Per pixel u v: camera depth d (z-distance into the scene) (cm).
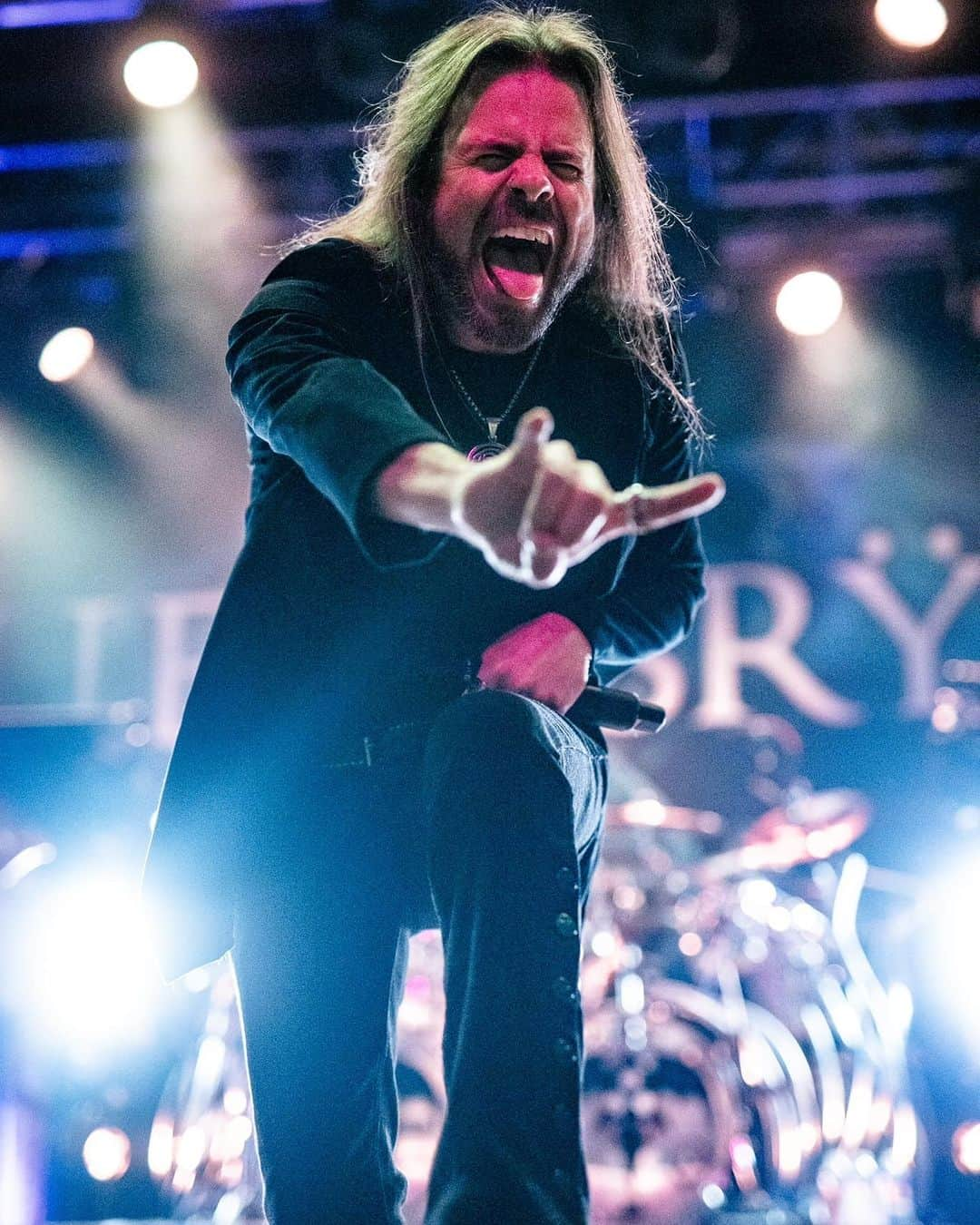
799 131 650
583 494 109
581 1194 120
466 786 133
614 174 180
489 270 168
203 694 160
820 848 571
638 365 178
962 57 598
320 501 161
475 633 159
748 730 664
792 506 715
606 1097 514
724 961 546
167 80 618
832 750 684
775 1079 519
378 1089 157
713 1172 503
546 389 174
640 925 546
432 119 171
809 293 669
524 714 137
